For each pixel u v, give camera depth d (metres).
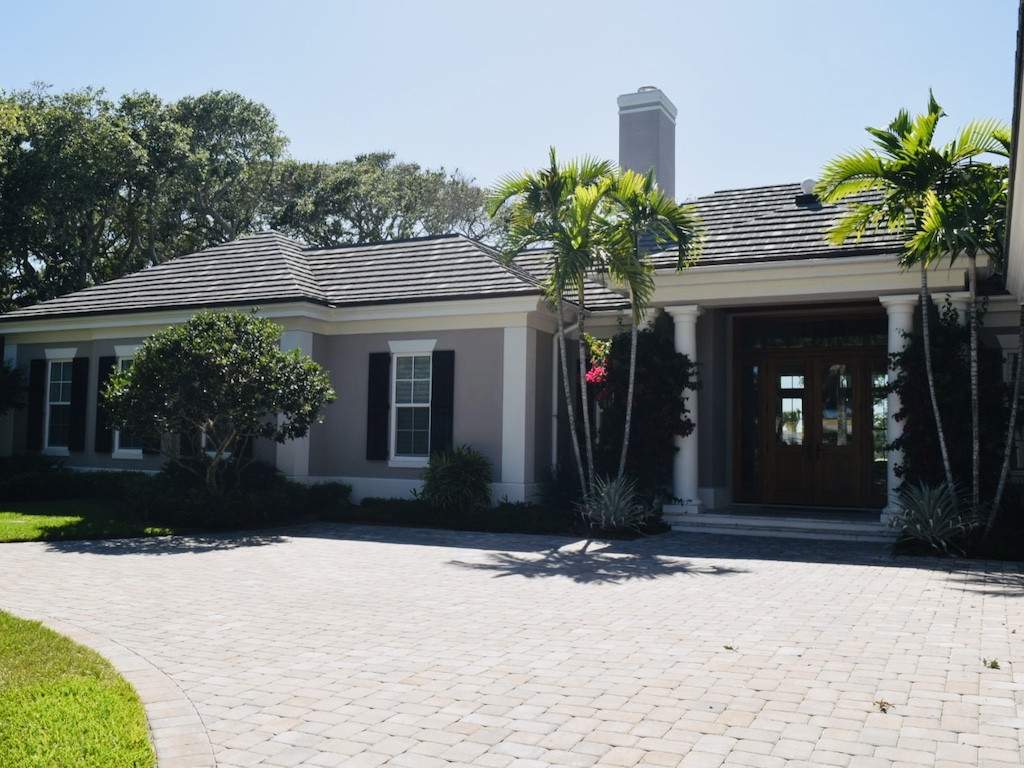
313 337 17.31
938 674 5.91
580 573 10.30
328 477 17.42
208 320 14.17
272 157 39.84
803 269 14.21
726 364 16.98
